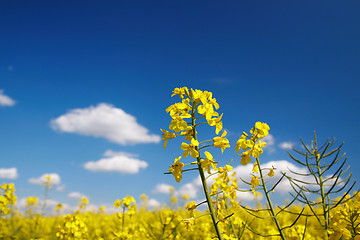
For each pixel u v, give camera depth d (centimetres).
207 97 37
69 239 68
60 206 117
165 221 63
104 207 121
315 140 39
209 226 59
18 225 108
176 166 35
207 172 35
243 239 51
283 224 75
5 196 77
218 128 36
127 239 69
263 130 37
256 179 36
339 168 36
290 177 38
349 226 36
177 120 36
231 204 42
